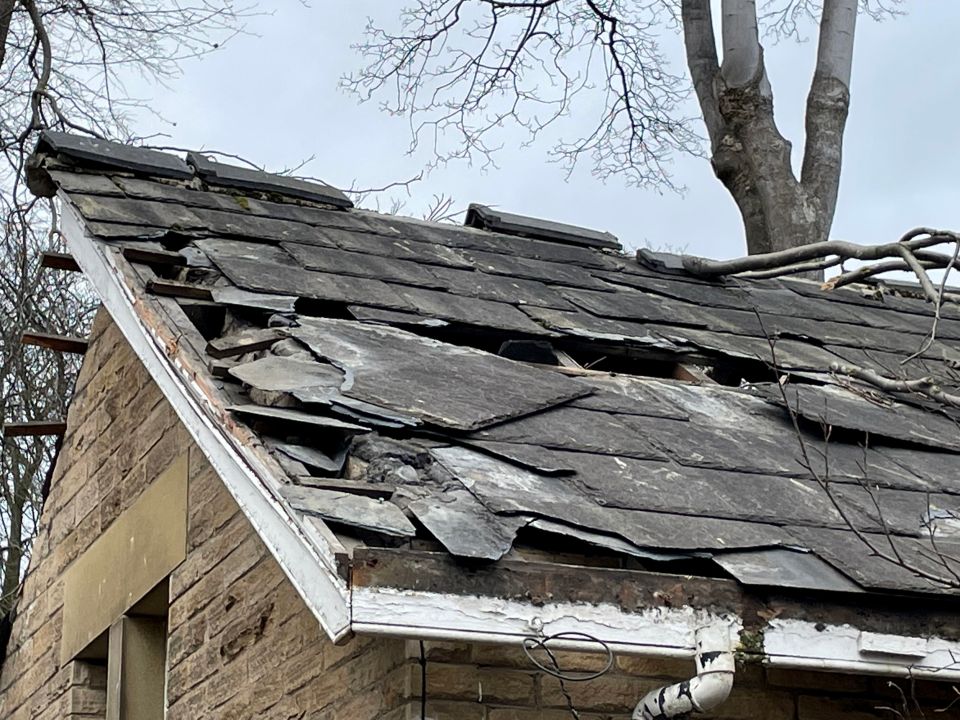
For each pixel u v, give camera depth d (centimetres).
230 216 684
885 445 575
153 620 740
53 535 856
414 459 442
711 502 459
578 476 455
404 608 368
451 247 732
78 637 787
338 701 491
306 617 537
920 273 680
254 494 441
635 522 427
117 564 748
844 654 415
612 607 391
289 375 488
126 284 588
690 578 404
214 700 604
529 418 501
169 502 693
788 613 411
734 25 1223
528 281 705
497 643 379
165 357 538
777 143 1204
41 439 1425
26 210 1295
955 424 611
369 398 473
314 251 656
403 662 440
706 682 398
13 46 1333
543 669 387
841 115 1241
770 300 783
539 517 411
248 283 582
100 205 657
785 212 1184
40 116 1305
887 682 487
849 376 655
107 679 786
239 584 604
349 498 403
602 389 566
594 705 445
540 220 808
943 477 546
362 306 594
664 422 541
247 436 452
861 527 470
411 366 521
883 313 821
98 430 808
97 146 712
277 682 548
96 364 827
